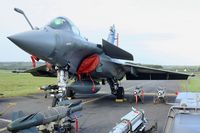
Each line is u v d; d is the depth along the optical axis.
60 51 15.20
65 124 10.59
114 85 21.89
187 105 5.82
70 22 16.75
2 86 35.53
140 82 57.41
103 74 19.86
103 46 19.33
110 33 28.62
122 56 20.30
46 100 21.97
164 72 22.08
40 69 23.25
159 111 16.89
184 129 5.30
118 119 14.35
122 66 21.52
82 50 17.02
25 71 24.00
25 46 13.78
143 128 9.89
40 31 14.59
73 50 16.23
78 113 11.42
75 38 16.30
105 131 11.77
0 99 22.56
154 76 23.53
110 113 16.17
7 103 20.08
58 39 15.02
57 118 9.91
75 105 11.31
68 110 10.70
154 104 20.19
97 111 16.89
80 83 17.64
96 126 12.70
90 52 17.89
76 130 11.22
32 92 28.75
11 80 49.66
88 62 17.77
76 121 11.17
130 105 19.64
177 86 42.31
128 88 37.94
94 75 19.08
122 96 21.86
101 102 21.33
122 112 16.52
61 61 15.55
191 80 64.06
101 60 19.03
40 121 9.03
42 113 9.31
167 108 18.17
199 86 41.09
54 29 15.55
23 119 8.44
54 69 16.25
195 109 5.67
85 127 12.48
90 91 18.11
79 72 17.69
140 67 21.45
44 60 15.14
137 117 9.38
